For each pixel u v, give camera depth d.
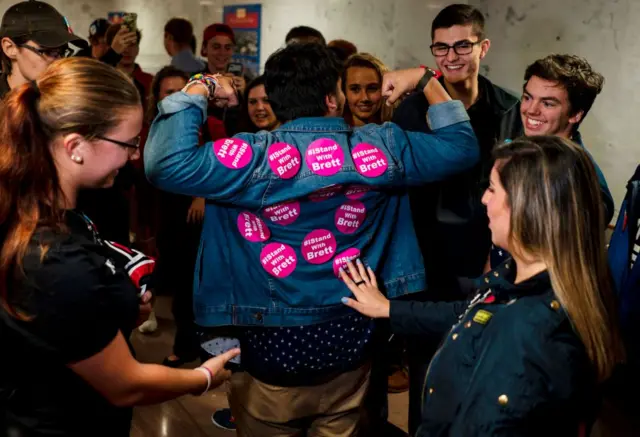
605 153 3.52
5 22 2.10
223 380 1.64
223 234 1.82
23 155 1.20
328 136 1.74
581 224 1.18
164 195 3.24
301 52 1.76
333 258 1.80
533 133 2.19
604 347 1.15
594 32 3.44
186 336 3.29
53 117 1.22
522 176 1.21
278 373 1.87
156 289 3.76
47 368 1.23
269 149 1.69
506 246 1.29
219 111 3.67
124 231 2.33
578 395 1.11
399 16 4.37
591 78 2.10
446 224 2.42
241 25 5.37
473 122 2.42
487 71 4.05
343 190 1.76
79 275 1.19
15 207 1.20
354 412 1.99
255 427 1.97
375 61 3.11
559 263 1.17
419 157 1.82
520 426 1.09
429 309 1.69
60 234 1.21
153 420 2.86
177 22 4.82
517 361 1.10
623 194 3.46
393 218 1.92
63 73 1.25
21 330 1.18
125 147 1.31
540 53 3.72
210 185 1.66
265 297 1.81
